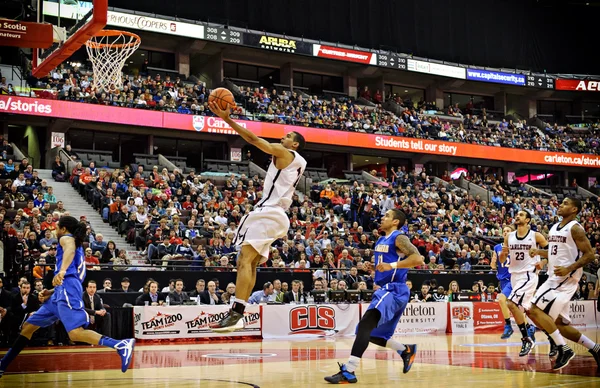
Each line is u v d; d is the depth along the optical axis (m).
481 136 34.66
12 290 12.42
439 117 36.12
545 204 31.64
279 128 28.38
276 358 8.53
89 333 5.85
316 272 16.33
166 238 15.96
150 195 19.80
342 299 15.30
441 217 24.95
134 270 13.98
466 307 16.38
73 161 22.20
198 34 29.61
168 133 27.91
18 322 11.78
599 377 6.01
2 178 19.34
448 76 36.19
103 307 11.98
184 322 12.84
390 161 35.00
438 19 38.25
